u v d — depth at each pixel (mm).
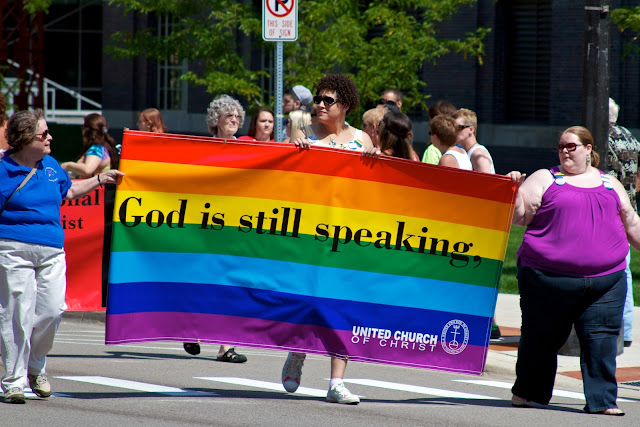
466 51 39688
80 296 22594
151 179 16219
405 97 38594
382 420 15086
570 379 19453
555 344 16422
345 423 14758
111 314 16094
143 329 16281
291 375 16656
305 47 37062
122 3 41938
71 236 22469
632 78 47719
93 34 102062
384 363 16578
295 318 16469
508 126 52062
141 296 16266
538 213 16266
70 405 15570
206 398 16469
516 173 16250
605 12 21266
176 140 16219
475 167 22125
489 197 16422
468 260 16578
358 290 16516
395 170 16438
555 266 15984
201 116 63031
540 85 51531
